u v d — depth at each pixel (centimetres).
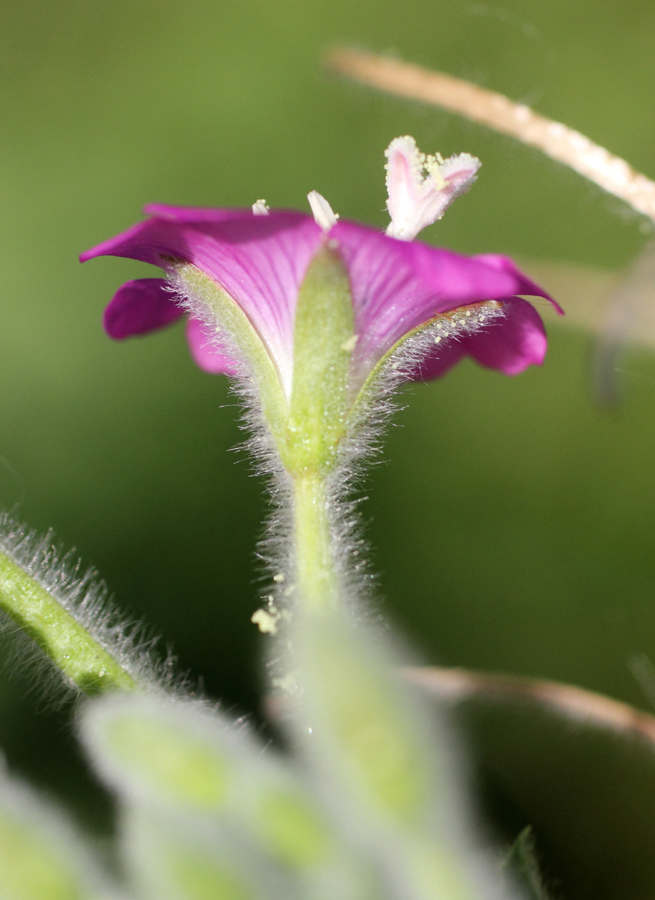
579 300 11
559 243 19
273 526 11
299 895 8
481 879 7
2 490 21
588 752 11
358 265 11
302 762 8
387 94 12
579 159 12
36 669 11
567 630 19
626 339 10
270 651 11
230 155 26
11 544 11
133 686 11
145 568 20
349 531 11
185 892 7
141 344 23
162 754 8
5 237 24
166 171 25
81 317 23
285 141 26
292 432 11
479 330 12
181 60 26
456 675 11
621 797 11
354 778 7
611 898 11
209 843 8
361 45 12
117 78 27
